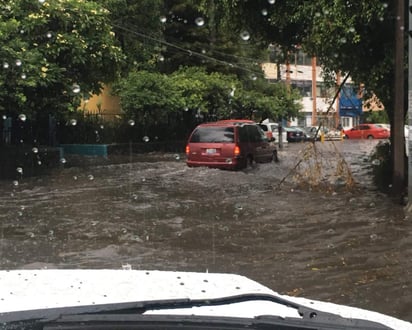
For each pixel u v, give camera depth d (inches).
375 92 489.7
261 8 503.5
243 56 1331.2
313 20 425.1
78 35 682.2
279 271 257.0
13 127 821.2
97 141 1015.0
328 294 225.3
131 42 1107.9
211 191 501.7
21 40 629.9
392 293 225.5
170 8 1273.4
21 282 104.3
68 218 383.6
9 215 394.3
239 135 629.6
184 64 1300.4
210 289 103.7
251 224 359.9
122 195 487.2
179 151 1171.3
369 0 392.2
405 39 431.5
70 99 710.5
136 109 1066.1
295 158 807.7
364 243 304.5
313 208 408.5
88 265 264.7
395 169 430.0
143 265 265.6
